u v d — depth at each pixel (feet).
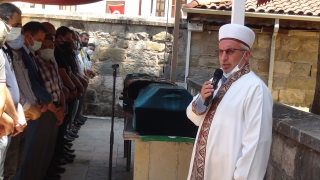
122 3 42.29
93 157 18.84
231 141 7.27
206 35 27.96
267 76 28.30
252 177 6.98
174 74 21.45
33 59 12.00
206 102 7.71
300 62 28.17
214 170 7.48
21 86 10.61
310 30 27.84
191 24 27.61
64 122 16.62
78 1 21.97
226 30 7.63
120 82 29.14
